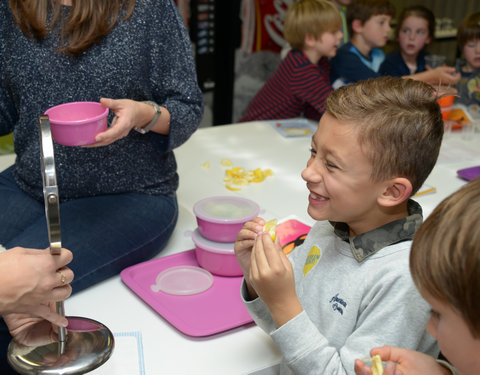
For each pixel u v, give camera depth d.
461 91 2.74
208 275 1.32
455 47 4.54
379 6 3.04
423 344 0.94
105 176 1.41
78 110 1.21
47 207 0.80
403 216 1.01
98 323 0.98
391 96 0.95
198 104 1.48
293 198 1.71
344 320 0.98
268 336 1.13
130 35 1.35
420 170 0.96
